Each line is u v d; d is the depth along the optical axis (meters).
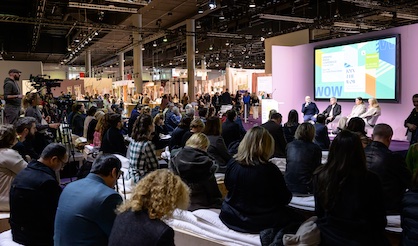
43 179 2.61
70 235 2.09
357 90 10.89
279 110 13.60
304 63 13.12
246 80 24.06
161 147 7.02
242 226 2.77
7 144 3.41
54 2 16.22
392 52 9.79
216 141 4.41
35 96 6.05
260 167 2.69
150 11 18.83
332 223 2.13
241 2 16.41
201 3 16.39
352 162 2.08
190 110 8.21
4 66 20.33
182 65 40.91
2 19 15.42
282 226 2.68
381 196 2.11
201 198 3.29
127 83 23.89
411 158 3.67
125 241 1.60
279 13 18.67
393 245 2.83
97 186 2.16
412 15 15.70
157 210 1.63
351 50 11.03
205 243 2.90
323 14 18.23
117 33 23.06
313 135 3.86
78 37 23.38
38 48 26.47
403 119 9.73
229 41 26.59
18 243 2.62
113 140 4.94
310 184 3.65
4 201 3.32
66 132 6.40
